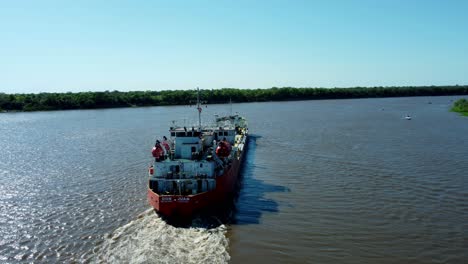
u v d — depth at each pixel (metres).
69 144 100.62
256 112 195.75
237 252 33.66
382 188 51.47
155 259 32.09
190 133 49.72
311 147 85.00
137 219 41.97
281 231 38.22
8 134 128.50
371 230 38.03
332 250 34.03
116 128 137.00
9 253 34.41
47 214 44.16
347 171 61.38
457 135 96.44
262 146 88.56
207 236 37.06
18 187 56.44
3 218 43.06
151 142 99.31
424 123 126.50
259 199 48.56
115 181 58.44
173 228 39.25
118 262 31.91
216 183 44.56
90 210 45.22
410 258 32.38
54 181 59.62
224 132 73.75
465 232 37.09
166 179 45.09
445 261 31.81
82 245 35.69
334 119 149.25
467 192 48.66
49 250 34.84
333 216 41.91
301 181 56.41
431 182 53.47
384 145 84.38
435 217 40.91
